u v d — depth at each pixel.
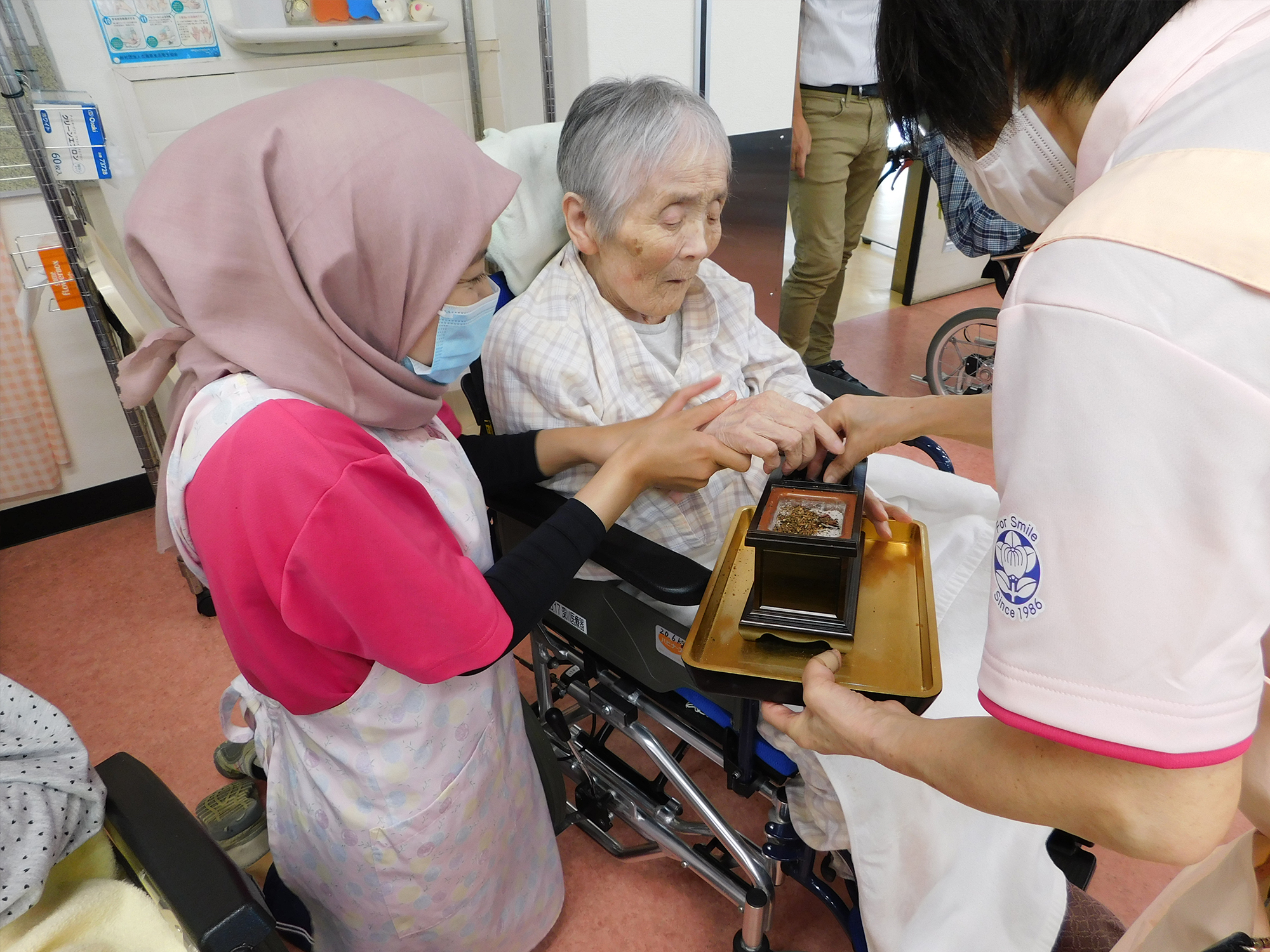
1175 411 0.43
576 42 2.04
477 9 2.35
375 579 0.77
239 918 0.76
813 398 1.45
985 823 1.04
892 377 3.24
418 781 0.98
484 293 0.94
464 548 1.01
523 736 1.17
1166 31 0.51
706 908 1.44
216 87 2.10
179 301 0.79
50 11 1.90
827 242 2.82
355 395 0.84
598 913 1.43
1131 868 1.49
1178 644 0.45
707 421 1.04
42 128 1.75
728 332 1.37
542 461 1.18
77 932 0.79
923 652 0.91
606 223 1.14
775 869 1.24
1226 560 0.44
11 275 2.15
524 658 1.96
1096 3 0.52
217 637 2.09
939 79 0.60
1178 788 0.48
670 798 1.39
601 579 1.16
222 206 0.78
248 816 1.49
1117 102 0.52
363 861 1.01
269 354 0.80
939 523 1.37
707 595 0.99
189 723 1.84
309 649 0.86
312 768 0.99
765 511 0.94
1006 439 0.51
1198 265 0.43
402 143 0.80
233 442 0.76
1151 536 0.45
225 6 2.04
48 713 0.88
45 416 2.32
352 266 0.79
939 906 0.99
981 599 1.22
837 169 2.72
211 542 0.79
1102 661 0.47
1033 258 0.50
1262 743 0.68
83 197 2.04
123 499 2.57
